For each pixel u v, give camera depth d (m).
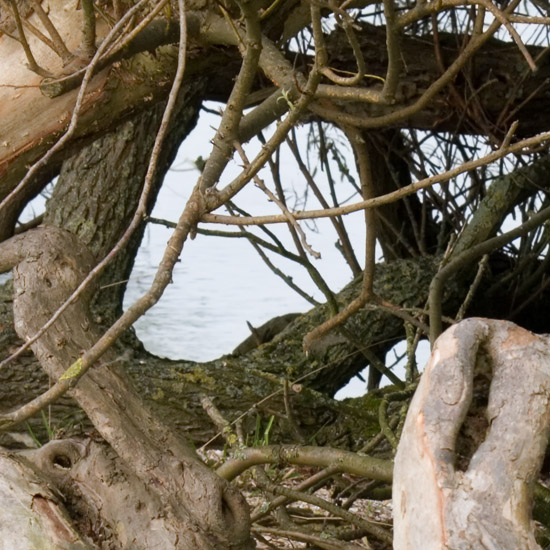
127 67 3.66
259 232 11.00
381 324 5.93
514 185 6.10
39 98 3.67
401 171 7.62
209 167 2.76
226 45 3.63
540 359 2.20
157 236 11.05
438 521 2.05
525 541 2.03
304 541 3.62
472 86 5.88
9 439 5.34
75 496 2.96
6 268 3.23
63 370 3.03
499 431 2.12
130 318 2.50
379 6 6.98
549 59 6.06
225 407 5.39
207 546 2.89
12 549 2.63
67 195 6.02
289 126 2.63
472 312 6.60
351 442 5.32
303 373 5.66
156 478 2.94
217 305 9.02
